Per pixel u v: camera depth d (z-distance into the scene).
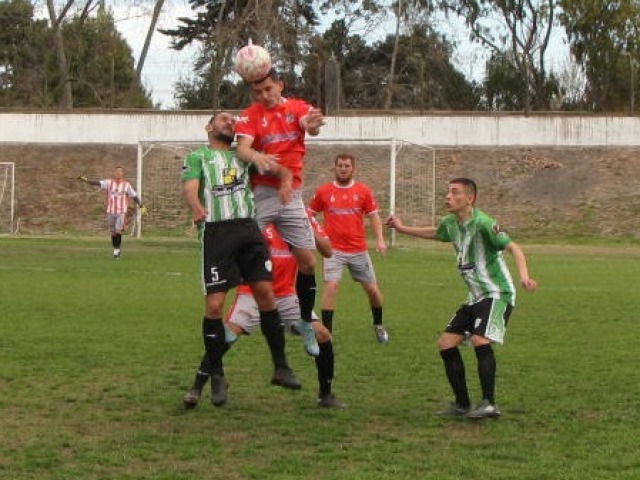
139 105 61.31
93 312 16.72
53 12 58.47
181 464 7.62
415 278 24.08
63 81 58.81
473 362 12.27
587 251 35.81
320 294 19.80
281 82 9.44
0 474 7.31
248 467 7.52
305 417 9.32
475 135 49.62
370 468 7.52
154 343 13.50
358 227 14.50
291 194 9.17
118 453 7.91
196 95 60.22
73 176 48.72
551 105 62.28
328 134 50.03
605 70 61.03
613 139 49.03
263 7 52.34
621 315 17.03
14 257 29.25
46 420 9.07
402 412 9.55
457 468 7.50
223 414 9.43
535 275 25.05
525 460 7.78
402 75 68.62
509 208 45.31
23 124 51.16
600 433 8.68
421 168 48.00
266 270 9.38
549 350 13.19
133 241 38.28
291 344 13.58
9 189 47.53
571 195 45.78
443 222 9.66
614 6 60.50
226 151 9.41
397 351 13.16
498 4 63.09
